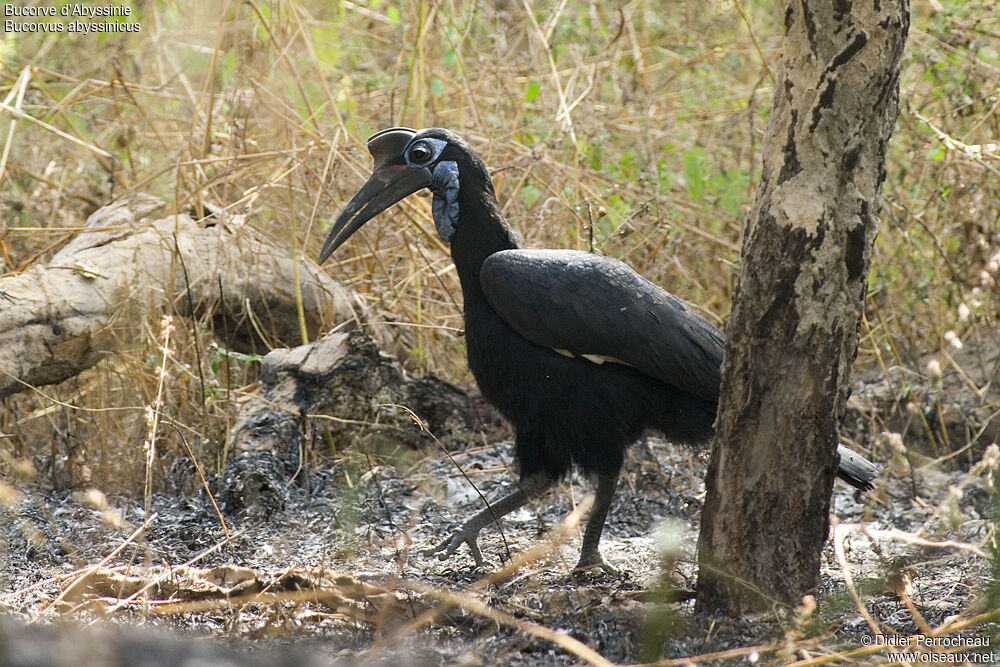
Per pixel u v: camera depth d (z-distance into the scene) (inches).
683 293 525.7
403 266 524.7
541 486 358.3
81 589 299.1
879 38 255.1
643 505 409.1
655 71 675.4
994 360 480.1
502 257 349.4
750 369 270.7
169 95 557.0
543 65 615.5
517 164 528.7
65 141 567.2
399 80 610.5
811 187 261.3
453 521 394.9
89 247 448.5
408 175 369.1
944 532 369.4
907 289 511.2
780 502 274.7
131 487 413.1
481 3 651.5
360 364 444.8
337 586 302.7
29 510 383.6
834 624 282.7
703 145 592.4
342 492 380.8
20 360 389.1
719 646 269.6
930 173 530.3
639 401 346.9
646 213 521.3
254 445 422.0
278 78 560.7
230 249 465.7
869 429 462.0
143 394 422.9
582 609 298.8
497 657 271.0
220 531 374.9
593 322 337.7
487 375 358.3
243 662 238.4
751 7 668.1
